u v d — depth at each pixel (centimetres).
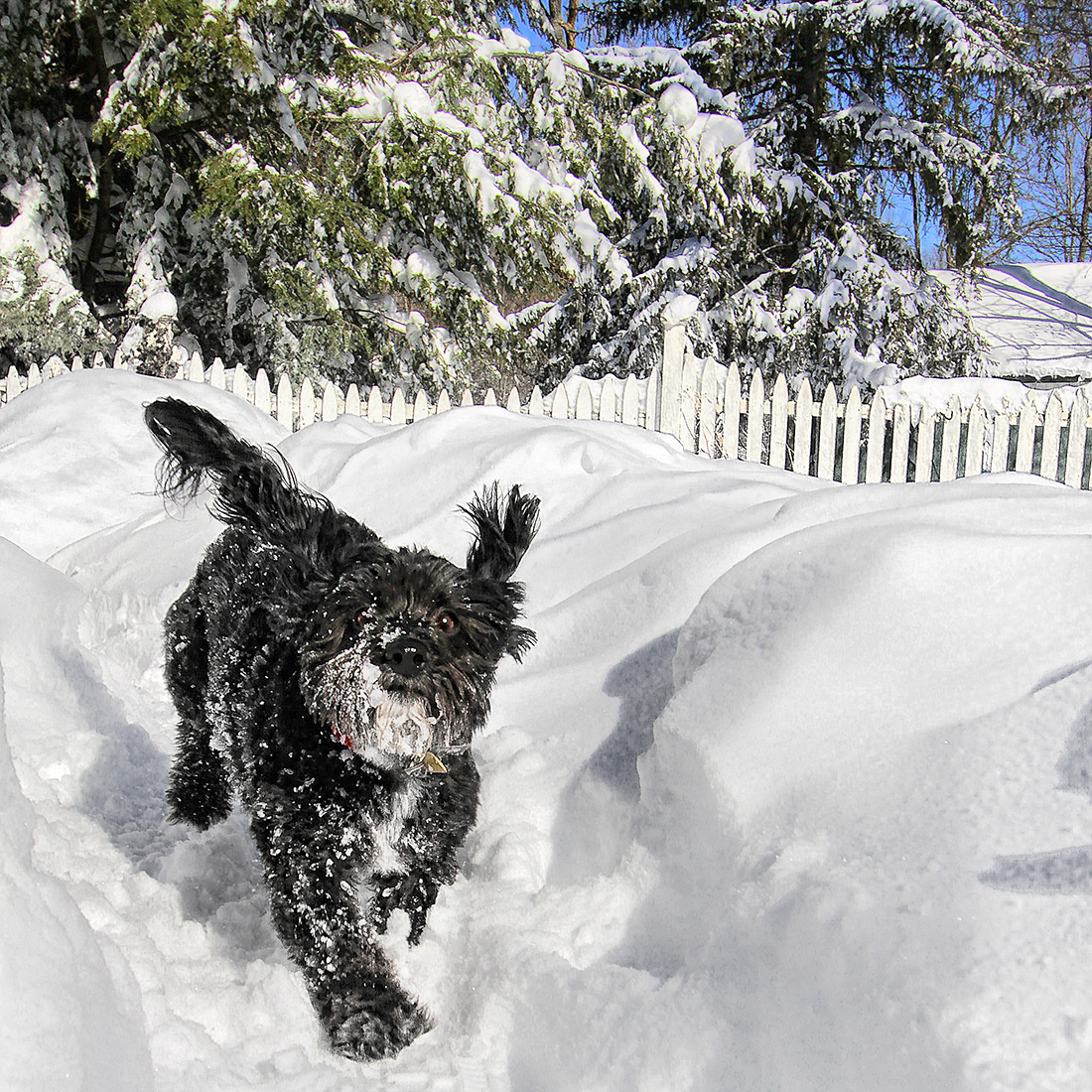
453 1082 223
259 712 272
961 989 175
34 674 399
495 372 1515
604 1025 214
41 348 1272
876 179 1953
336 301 1343
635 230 1744
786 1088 186
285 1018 244
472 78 1518
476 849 302
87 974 180
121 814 345
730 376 841
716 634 300
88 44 1413
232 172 1270
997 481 416
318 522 285
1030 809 204
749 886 221
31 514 670
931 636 255
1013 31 1977
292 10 1338
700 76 1798
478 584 289
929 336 1733
